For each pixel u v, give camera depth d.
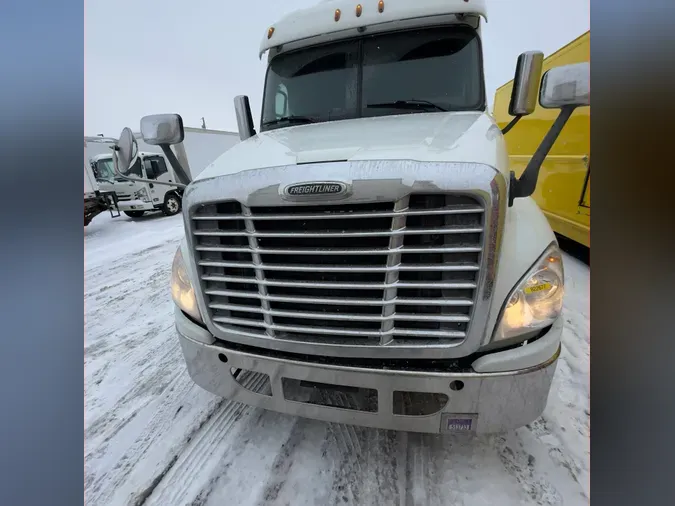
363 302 1.64
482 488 1.90
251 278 1.80
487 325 1.61
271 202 1.63
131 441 2.31
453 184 1.45
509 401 1.67
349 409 1.82
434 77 2.66
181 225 10.35
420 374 1.66
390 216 1.52
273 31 3.05
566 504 1.79
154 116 2.12
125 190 11.56
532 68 1.95
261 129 3.19
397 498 1.87
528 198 2.27
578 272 4.82
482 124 2.11
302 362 1.80
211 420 2.47
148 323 4.00
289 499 1.89
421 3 2.63
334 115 2.81
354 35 2.84
